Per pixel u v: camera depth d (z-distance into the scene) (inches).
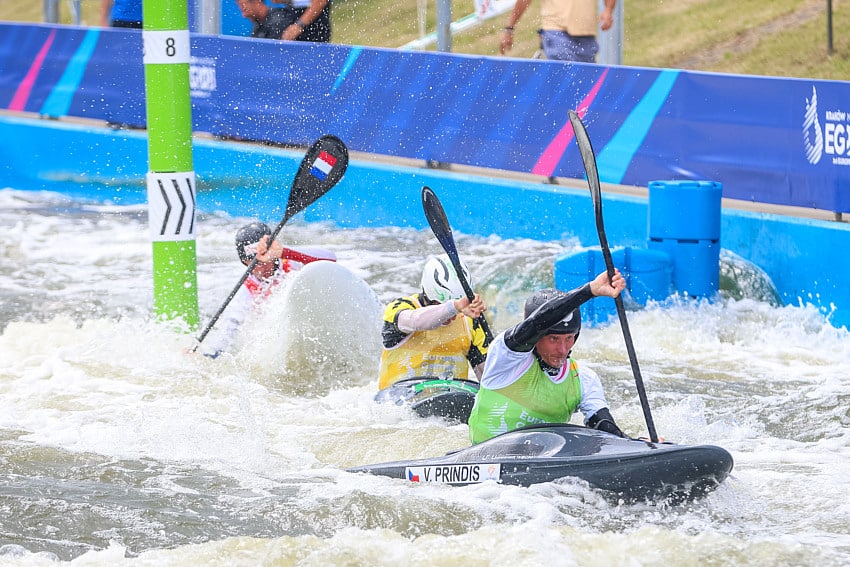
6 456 874.8
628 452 740.0
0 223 1967.3
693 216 1323.8
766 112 1407.5
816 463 860.6
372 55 1868.8
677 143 1518.2
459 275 923.4
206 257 1697.8
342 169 1185.4
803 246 1349.7
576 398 802.2
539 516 719.7
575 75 1631.4
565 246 1637.6
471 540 682.8
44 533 725.9
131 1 2269.9
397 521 725.9
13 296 1508.4
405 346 973.2
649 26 2723.9
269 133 2020.2
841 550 679.1
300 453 893.8
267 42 1999.3
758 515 741.3
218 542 698.2
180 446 909.2
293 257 1197.1
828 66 2271.2
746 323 1304.1
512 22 1907.0
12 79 2410.2
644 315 1316.4
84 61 2274.9
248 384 1109.1
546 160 1681.8
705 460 721.6
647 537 681.6
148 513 758.5
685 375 1147.9
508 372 781.9
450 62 1779.0
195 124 2119.8
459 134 1782.7
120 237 1855.3
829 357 1197.1
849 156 1307.8
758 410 1029.8
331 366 1157.7
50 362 1165.1
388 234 1803.6
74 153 2242.9
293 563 668.7
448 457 795.4
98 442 916.6
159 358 1184.2
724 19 2628.0
